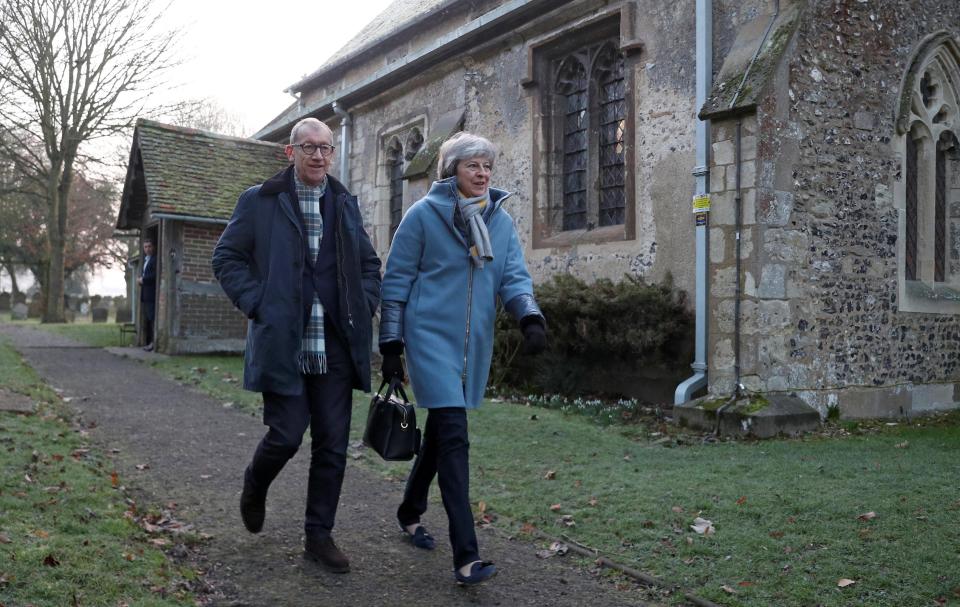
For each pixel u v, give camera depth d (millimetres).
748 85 7004
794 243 7199
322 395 3391
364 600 3041
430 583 3256
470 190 3486
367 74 15922
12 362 9844
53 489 3916
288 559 3443
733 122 7070
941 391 8688
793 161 7191
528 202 10281
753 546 3666
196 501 4273
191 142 14508
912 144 8812
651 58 8578
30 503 3604
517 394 9023
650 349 8016
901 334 8258
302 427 3289
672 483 4789
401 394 3439
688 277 8086
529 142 10273
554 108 10109
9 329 18516
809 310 7352
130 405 7395
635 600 3188
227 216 13203
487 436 6367
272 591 3086
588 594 3238
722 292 7133
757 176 6906
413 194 11297
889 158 8133
